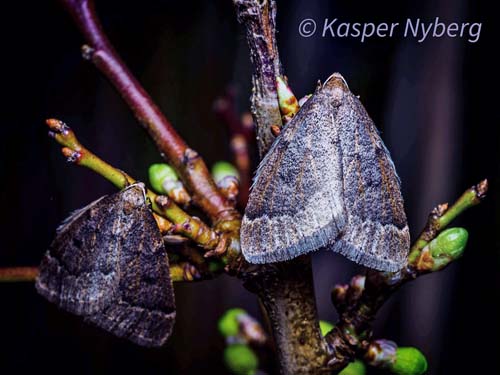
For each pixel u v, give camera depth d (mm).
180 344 201
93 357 196
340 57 170
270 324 97
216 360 200
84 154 91
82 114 195
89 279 92
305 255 93
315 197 91
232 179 103
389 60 163
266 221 91
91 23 107
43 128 193
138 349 199
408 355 99
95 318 92
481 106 150
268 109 92
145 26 198
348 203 92
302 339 95
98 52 107
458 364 165
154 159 196
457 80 152
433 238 94
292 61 173
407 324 169
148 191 93
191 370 200
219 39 199
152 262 92
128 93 106
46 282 94
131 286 92
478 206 159
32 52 190
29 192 191
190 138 203
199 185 102
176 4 197
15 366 192
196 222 93
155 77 201
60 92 194
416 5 156
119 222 92
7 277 97
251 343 121
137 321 93
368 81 167
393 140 163
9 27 187
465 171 156
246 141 144
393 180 94
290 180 92
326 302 181
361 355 99
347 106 93
